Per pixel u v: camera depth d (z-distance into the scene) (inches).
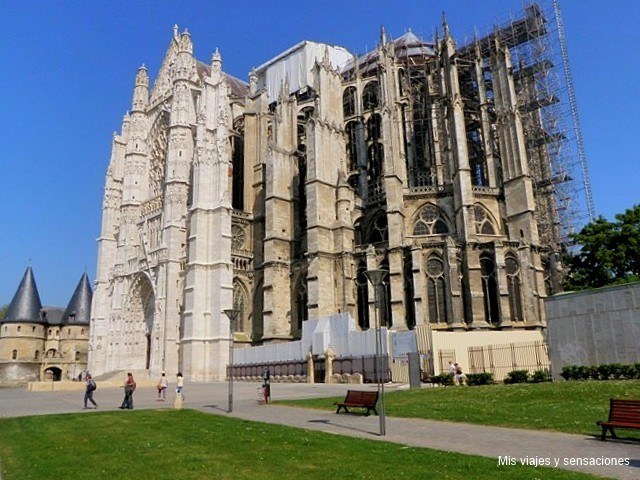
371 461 520.4
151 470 525.3
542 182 2536.9
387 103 2320.4
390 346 1752.0
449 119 2309.3
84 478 500.4
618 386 1005.2
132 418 964.6
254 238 2795.3
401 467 489.1
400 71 2711.6
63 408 1254.3
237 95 3718.0
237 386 1920.5
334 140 2497.5
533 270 2043.6
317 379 1923.0
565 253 2488.9
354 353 1823.3
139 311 2903.5
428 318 2010.3
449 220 2234.3
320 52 3646.7
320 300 2206.0
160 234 2837.1
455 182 2151.8
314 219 2299.5
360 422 818.8
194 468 526.9
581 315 1327.5
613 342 1262.3
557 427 712.4
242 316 2632.9
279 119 2682.1
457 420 816.3
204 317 2428.6
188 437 722.8
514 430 711.1
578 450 561.0
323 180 2368.4
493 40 2591.0
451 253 2014.0
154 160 3169.3
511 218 2166.6
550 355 1378.0
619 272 1840.6
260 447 620.4
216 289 2450.8
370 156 2682.1
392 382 1689.2
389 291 2143.2
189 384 2145.7
